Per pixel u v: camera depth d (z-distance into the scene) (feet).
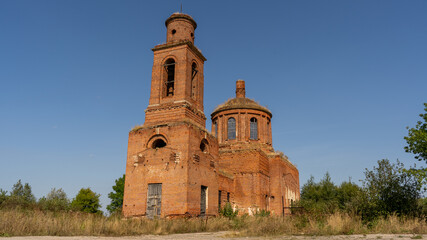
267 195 123.65
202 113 106.52
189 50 105.50
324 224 61.26
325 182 169.17
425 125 82.48
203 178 94.63
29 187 194.08
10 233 49.67
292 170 150.10
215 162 103.76
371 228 61.26
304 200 146.92
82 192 217.36
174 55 104.53
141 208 89.30
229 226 80.69
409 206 70.69
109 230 58.80
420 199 74.59
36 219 57.82
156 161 91.81
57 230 54.90
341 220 61.26
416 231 55.67
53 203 110.01
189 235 60.90
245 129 140.15
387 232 56.95
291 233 58.59
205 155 98.07
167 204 86.43
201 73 111.86
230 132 142.41
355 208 72.23
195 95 107.45
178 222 72.43
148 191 90.48
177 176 87.56
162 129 94.17
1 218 53.67
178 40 105.40
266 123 145.79
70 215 78.07
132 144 97.35
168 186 87.86
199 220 77.77
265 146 139.74
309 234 55.88
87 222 61.31
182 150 89.30
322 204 135.54
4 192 103.76
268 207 122.83
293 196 146.41
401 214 69.46
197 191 90.17
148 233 63.26
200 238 53.98
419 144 79.05
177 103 98.32
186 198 84.48
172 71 111.96
